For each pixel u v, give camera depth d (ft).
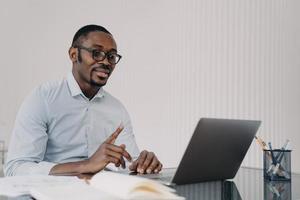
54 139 5.83
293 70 7.86
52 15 11.03
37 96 5.65
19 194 2.72
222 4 8.84
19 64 10.66
